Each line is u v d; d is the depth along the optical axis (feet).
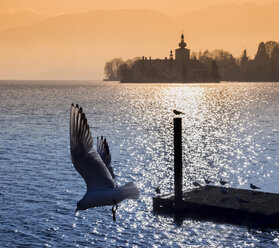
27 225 136.46
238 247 121.19
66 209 152.87
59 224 138.10
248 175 216.74
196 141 329.31
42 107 647.15
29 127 403.34
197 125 431.02
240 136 351.67
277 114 530.68
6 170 216.33
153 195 174.81
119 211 151.02
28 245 121.60
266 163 243.81
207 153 278.67
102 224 138.82
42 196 168.35
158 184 195.00
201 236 129.49
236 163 245.24
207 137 349.20
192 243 124.47
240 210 138.51
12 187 181.88
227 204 144.36
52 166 227.61
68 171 214.90
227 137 347.77
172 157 262.47
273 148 292.61
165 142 323.78
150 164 240.32
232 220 139.44
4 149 280.92
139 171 221.87
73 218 143.84
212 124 438.40
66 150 278.26
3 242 123.44
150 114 549.13
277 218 135.44
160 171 222.48
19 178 199.00
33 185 185.68
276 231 131.54
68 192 174.70
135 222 140.87
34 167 224.33
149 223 140.15
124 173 216.95
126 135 360.69
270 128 399.03
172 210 148.66
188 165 241.96
